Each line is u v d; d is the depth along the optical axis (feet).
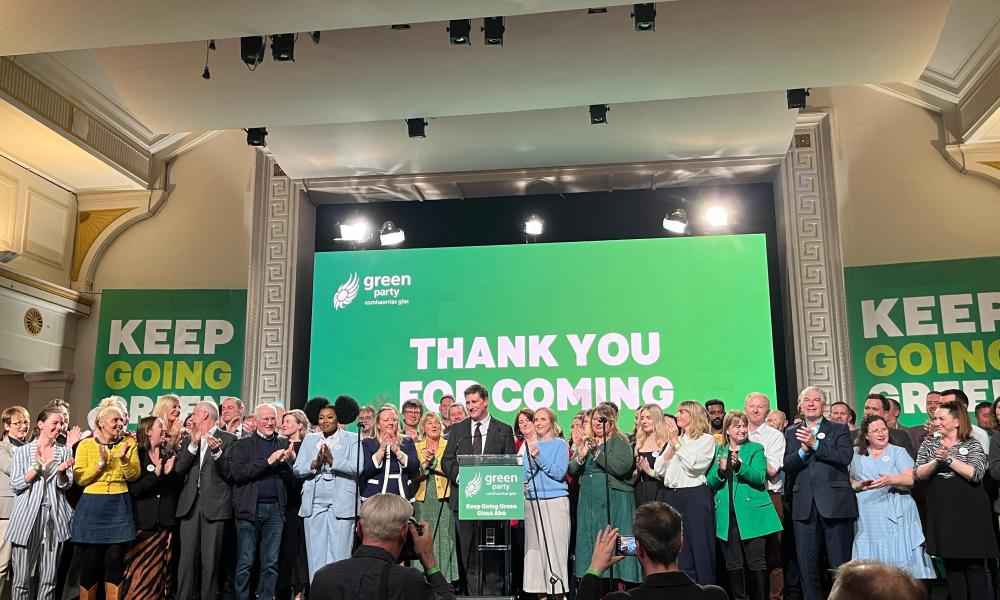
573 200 30.96
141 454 18.79
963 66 25.67
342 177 30.04
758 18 19.89
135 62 21.99
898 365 27.27
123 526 17.93
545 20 20.25
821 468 17.16
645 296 28.58
